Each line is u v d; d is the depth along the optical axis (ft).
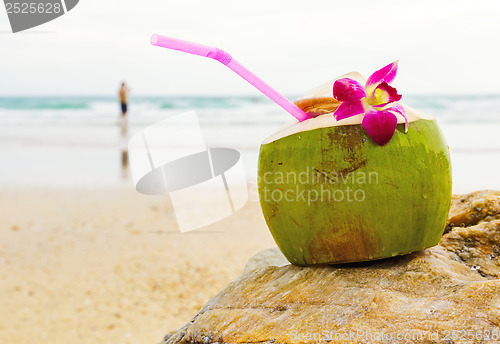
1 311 15.40
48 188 28.96
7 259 19.11
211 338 4.32
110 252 19.67
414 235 4.34
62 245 20.40
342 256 4.40
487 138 40.86
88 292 16.62
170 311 15.30
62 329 14.37
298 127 4.40
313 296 4.30
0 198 26.96
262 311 4.36
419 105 72.69
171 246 20.08
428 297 3.97
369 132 4.12
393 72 4.21
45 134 53.11
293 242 4.58
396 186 4.15
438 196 4.34
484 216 5.51
